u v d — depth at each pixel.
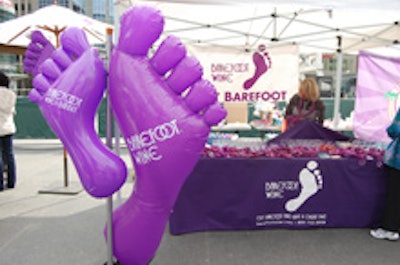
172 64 1.57
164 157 1.58
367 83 4.59
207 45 4.71
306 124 3.33
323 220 2.96
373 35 4.53
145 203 1.73
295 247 2.69
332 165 2.87
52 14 3.71
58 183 4.54
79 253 2.59
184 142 1.56
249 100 4.81
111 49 1.79
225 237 2.85
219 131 6.42
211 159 2.81
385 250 2.65
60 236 2.90
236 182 2.86
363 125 4.66
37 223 3.19
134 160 1.66
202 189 2.86
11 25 3.57
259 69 4.75
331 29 3.93
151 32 1.55
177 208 2.85
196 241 2.77
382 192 2.94
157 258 2.49
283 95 4.80
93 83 1.63
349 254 2.58
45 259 2.49
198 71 1.56
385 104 4.56
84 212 3.49
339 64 5.11
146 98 1.56
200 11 3.72
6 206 3.67
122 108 1.61
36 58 2.09
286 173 2.86
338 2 2.59
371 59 4.54
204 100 1.55
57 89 1.58
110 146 1.89
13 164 4.28
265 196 2.88
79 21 3.73
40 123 8.33
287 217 2.94
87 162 1.59
